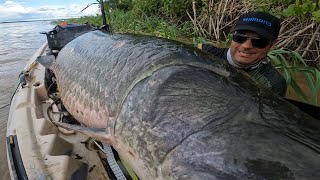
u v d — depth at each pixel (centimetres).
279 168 106
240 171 111
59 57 297
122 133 166
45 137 222
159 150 140
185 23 711
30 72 360
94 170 206
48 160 196
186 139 131
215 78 148
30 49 796
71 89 249
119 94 177
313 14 371
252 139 117
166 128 140
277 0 481
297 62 429
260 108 130
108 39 238
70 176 189
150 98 153
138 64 176
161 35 627
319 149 110
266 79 214
